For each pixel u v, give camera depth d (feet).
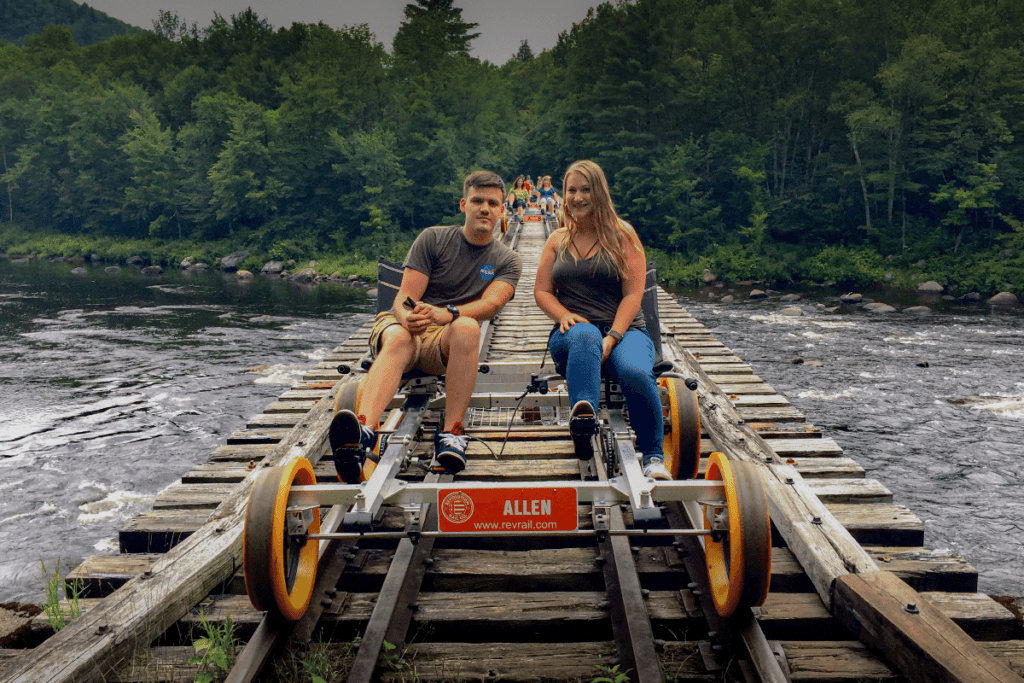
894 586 9.78
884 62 162.81
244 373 44.83
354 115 209.87
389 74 234.99
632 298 12.12
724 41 185.98
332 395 22.36
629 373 10.99
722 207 167.53
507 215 102.27
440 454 10.77
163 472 27.17
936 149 145.59
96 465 27.94
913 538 14.02
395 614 9.91
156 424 33.68
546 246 12.99
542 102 246.68
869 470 27.66
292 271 162.30
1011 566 19.48
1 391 40.16
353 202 197.26
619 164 176.45
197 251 186.19
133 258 186.29
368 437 10.27
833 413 36.14
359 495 8.95
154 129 216.33
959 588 12.05
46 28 381.40
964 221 134.41
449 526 9.14
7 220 253.85
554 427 19.11
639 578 11.42
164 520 14.61
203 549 11.19
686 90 173.88
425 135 201.57
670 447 13.83
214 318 73.61
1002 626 10.63
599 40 201.05
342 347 36.22
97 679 8.45
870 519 14.35
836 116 161.79
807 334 64.39
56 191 244.63
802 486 13.89
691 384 12.62
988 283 107.55
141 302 90.22
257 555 8.33
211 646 8.92
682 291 115.55
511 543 13.34
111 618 9.20
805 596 10.98
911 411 36.42
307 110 201.87
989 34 145.48
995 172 136.46
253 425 22.75
